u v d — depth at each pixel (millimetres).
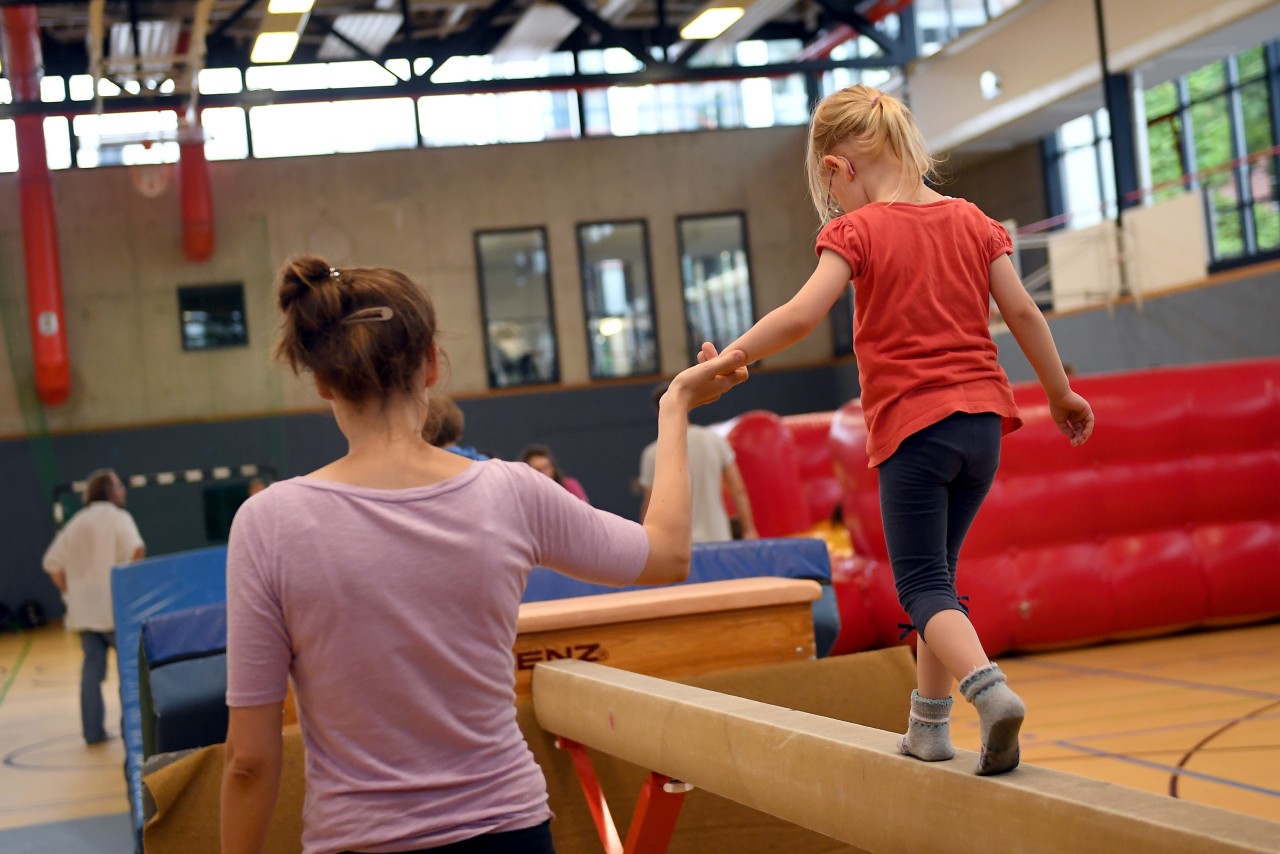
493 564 1405
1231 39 12812
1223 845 1232
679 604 3053
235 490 11523
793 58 19375
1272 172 13336
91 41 12922
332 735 1362
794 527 8297
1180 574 6688
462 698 1380
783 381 18953
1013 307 1938
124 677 5004
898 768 1731
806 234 19234
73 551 6859
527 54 18547
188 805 2592
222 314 11727
